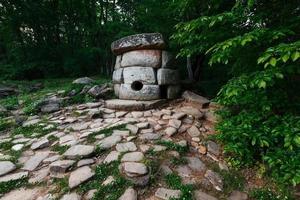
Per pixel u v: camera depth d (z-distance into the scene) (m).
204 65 10.23
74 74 13.68
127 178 3.09
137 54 6.51
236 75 4.23
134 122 4.92
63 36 15.88
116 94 7.09
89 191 2.88
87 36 15.66
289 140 2.56
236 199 3.03
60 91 7.81
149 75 6.36
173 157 3.64
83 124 4.99
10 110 6.45
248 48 3.38
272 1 3.31
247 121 3.35
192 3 4.96
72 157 3.54
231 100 3.52
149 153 3.66
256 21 3.28
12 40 13.52
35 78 13.08
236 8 3.40
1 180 3.12
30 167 3.43
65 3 14.16
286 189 3.18
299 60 2.83
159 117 5.25
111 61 15.75
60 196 2.81
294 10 3.23
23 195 2.88
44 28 13.94
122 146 3.84
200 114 5.41
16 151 3.95
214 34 3.93
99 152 3.70
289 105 3.21
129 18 14.17
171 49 7.85
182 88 7.53
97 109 5.96
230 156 3.85
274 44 3.31
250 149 3.71
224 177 3.41
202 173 3.43
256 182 3.39
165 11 8.59
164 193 2.91
